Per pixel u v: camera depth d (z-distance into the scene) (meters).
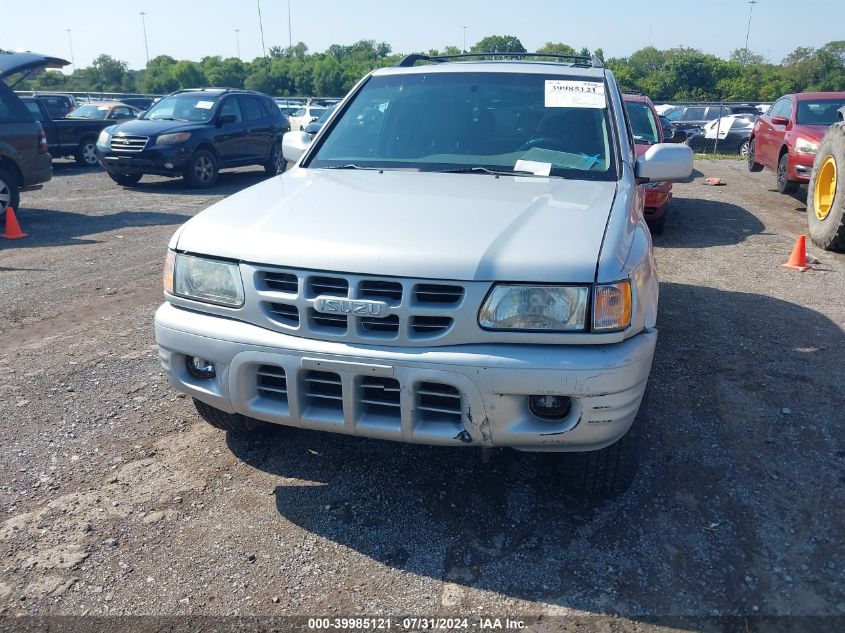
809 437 3.66
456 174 3.55
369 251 2.58
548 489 3.18
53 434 3.61
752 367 4.53
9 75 9.06
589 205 3.02
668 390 4.18
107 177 14.98
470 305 2.50
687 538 2.86
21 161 9.04
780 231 9.05
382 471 3.31
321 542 2.82
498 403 2.53
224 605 2.48
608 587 2.59
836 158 7.55
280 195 3.25
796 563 2.72
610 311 2.53
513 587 2.59
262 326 2.72
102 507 3.01
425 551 2.77
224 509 3.02
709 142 20.91
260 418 2.81
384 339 2.56
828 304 5.88
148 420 3.78
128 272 6.84
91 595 2.52
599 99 3.96
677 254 7.73
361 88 4.37
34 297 5.98
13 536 2.81
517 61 4.64
